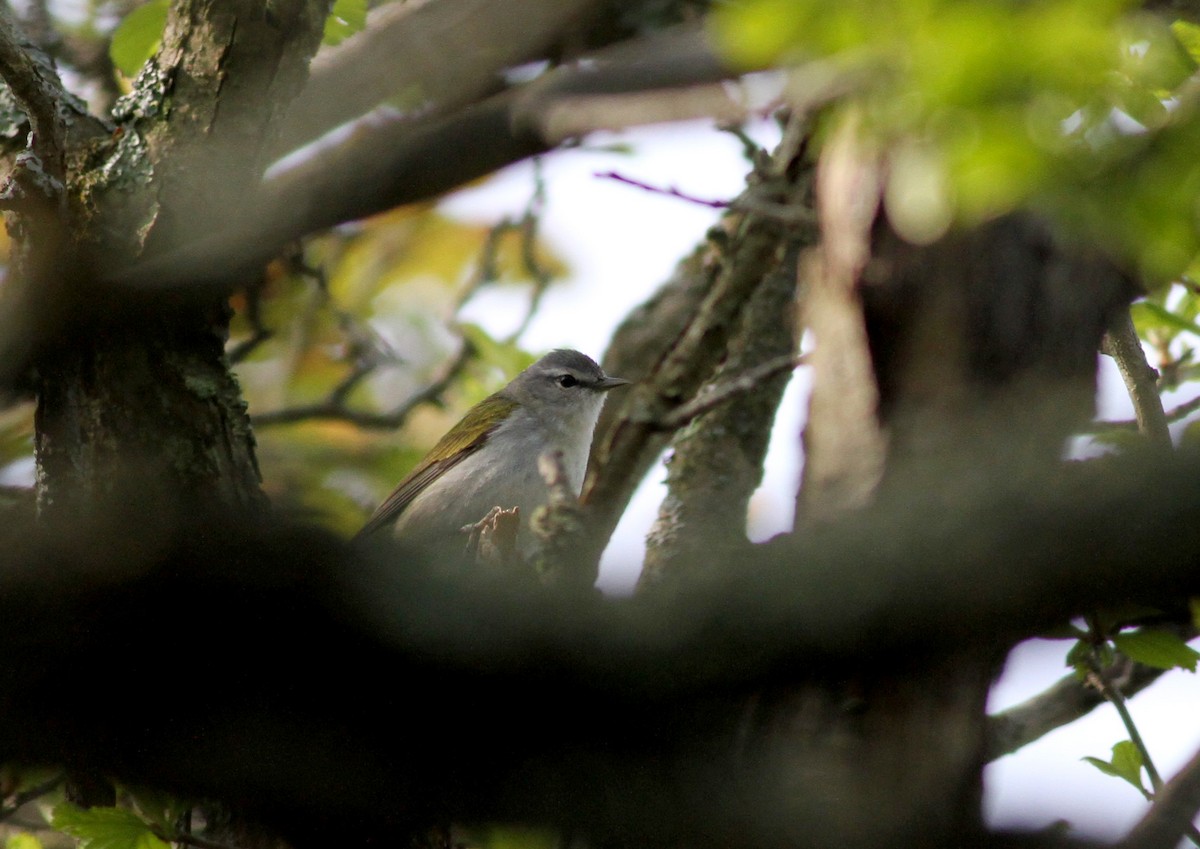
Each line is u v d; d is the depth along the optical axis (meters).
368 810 5.97
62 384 8.93
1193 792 5.98
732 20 5.41
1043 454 5.07
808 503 5.39
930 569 4.78
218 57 9.51
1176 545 4.48
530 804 5.67
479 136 5.49
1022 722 9.80
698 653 5.19
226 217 9.09
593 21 10.29
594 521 11.09
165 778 6.07
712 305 11.23
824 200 5.71
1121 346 8.14
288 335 17.11
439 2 10.28
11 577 5.88
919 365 5.24
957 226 5.16
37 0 14.20
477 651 5.63
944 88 4.92
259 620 5.87
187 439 9.02
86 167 9.24
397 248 17.91
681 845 5.48
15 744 5.95
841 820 5.32
